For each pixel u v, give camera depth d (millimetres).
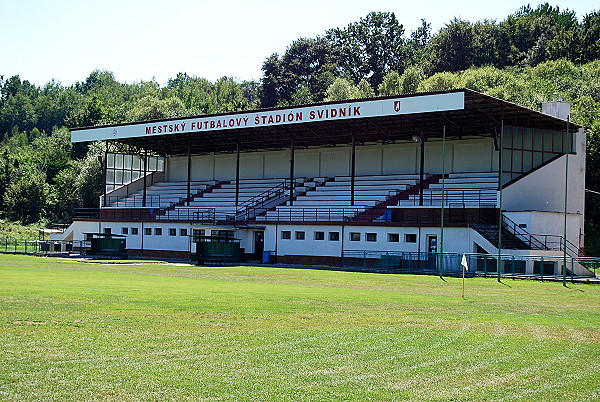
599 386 15648
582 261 45625
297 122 62875
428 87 108312
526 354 18906
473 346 19812
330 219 65562
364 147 76688
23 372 15664
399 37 159625
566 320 25875
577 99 89938
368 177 74688
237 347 18859
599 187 76750
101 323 21984
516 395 14758
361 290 36312
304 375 16016
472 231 53594
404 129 65938
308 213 68750
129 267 54844
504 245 52250
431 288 38469
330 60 154625
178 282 39688
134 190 90875
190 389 14664
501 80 107312
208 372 16078
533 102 92500
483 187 61656
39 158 146375
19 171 133375
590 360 18312
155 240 76750
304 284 39969
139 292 31828
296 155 83250
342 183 74812
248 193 80312
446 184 65188
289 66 153125
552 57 127375
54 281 37719
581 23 133375
